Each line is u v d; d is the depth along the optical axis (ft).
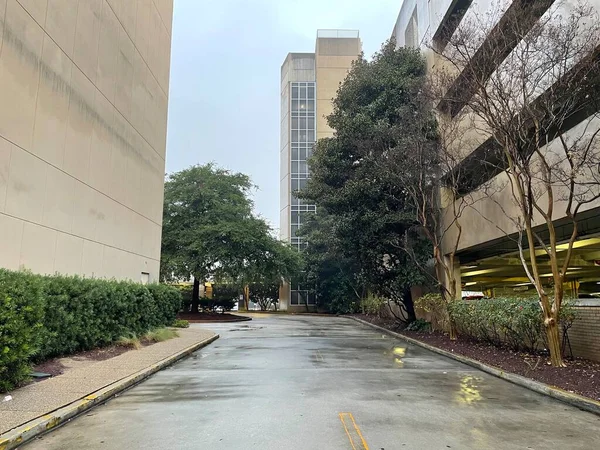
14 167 36.63
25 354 26.22
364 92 70.95
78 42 47.60
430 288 69.92
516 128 35.65
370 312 111.75
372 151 64.39
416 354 46.42
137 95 66.28
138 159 66.90
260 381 30.81
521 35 36.06
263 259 117.29
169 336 56.13
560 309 34.78
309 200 87.81
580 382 27.86
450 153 55.06
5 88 35.47
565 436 18.75
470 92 39.96
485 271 86.22
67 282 37.14
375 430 19.25
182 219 115.75
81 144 48.34
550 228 33.73
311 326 90.68
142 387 28.94
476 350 44.73
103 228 54.08
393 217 64.80
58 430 19.74
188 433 18.94
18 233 37.06
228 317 115.55
